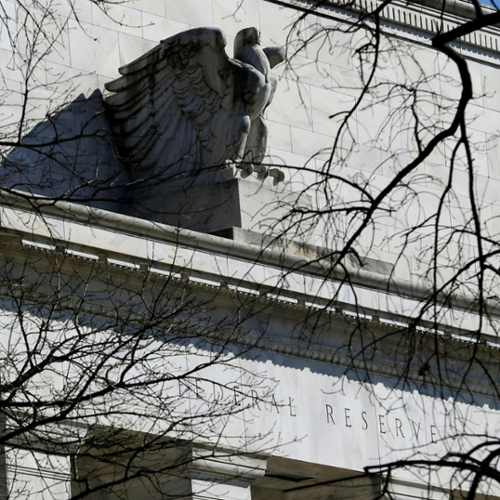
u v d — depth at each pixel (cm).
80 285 4003
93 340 3875
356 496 4800
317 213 3097
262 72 4778
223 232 4572
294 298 4581
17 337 3978
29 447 3453
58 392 3716
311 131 5381
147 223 4291
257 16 5366
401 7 5762
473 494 2792
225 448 4334
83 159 4700
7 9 4694
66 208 4131
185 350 4116
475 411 4784
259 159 4772
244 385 4094
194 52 4734
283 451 4559
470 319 4959
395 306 4762
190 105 4756
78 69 4834
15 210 4028
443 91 5834
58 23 4819
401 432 4853
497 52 6091
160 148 4769
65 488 3944
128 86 4825
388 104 5616
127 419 4012
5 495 3738
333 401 4712
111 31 4966
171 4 5159
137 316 4203
